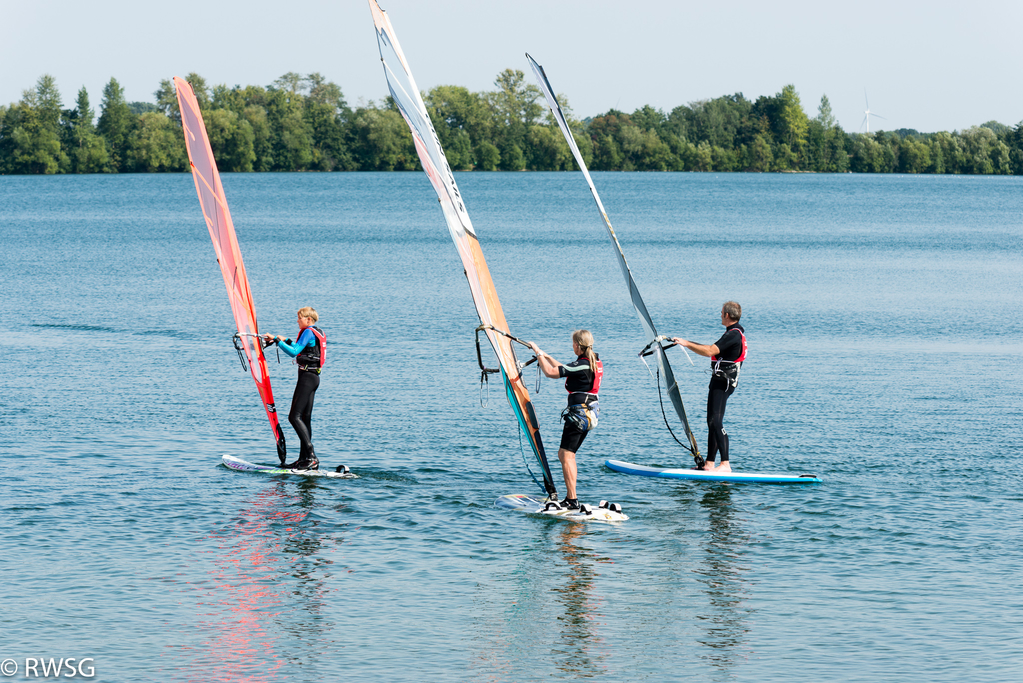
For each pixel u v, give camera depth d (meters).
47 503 33.75
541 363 34.44
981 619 25.38
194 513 33.19
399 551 30.05
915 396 56.81
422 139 35.75
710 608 26.05
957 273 133.00
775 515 34.25
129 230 199.50
